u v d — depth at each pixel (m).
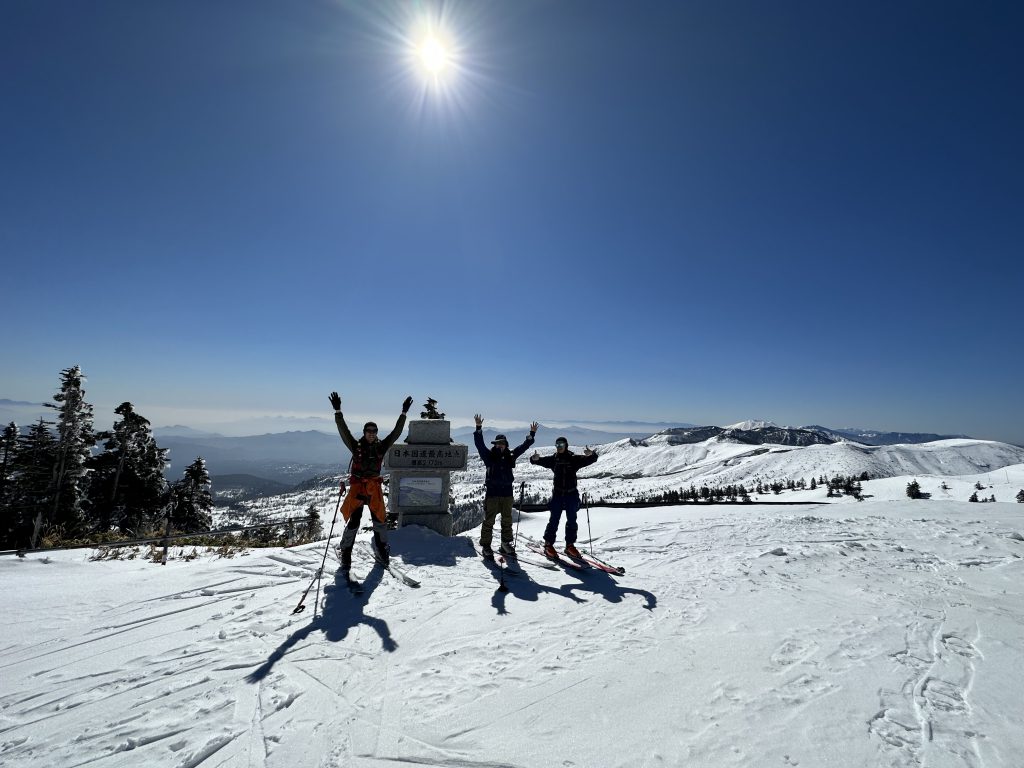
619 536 11.35
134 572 7.71
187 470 37.25
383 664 4.55
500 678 4.28
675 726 3.52
